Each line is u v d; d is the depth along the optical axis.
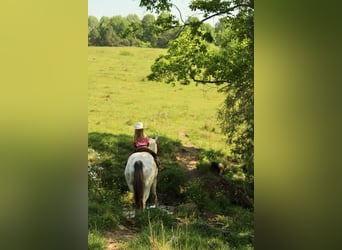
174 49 15.47
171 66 15.45
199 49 15.08
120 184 13.62
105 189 13.34
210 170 14.40
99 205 11.70
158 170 13.02
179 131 16.08
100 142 15.33
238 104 14.59
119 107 16.75
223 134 15.17
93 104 16.75
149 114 16.61
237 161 14.55
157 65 15.67
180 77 15.55
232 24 14.44
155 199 12.74
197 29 15.03
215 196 13.47
